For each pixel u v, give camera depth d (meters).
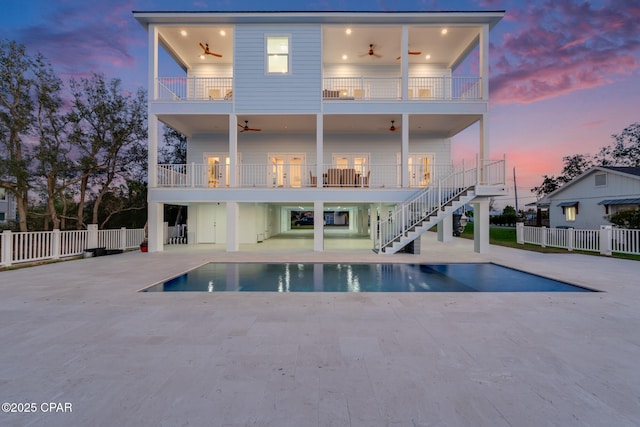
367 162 15.25
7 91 11.49
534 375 2.74
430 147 15.21
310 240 16.70
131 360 3.00
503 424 2.08
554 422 2.10
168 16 11.59
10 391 2.47
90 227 11.01
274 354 3.14
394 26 11.95
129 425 2.06
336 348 3.29
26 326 3.94
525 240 15.21
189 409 2.23
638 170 17.22
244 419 2.12
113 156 14.19
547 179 28.91
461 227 21.00
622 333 3.74
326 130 14.80
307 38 12.04
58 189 12.97
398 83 15.01
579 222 19.55
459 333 3.72
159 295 5.51
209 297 5.38
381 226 10.95
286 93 12.09
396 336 3.63
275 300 5.20
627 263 9.05
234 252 11.57
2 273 7.59
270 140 15.23
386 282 6.86
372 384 2.58
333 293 5.66
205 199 11.90
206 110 12.08
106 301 5.12
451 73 15.17
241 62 12.09
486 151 11.80
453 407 2.27
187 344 3.38
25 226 12.32
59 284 6.36
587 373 2.78
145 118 14.40
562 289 6.18
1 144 11.43
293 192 11.87
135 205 16.00
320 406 2.27
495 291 6.00
